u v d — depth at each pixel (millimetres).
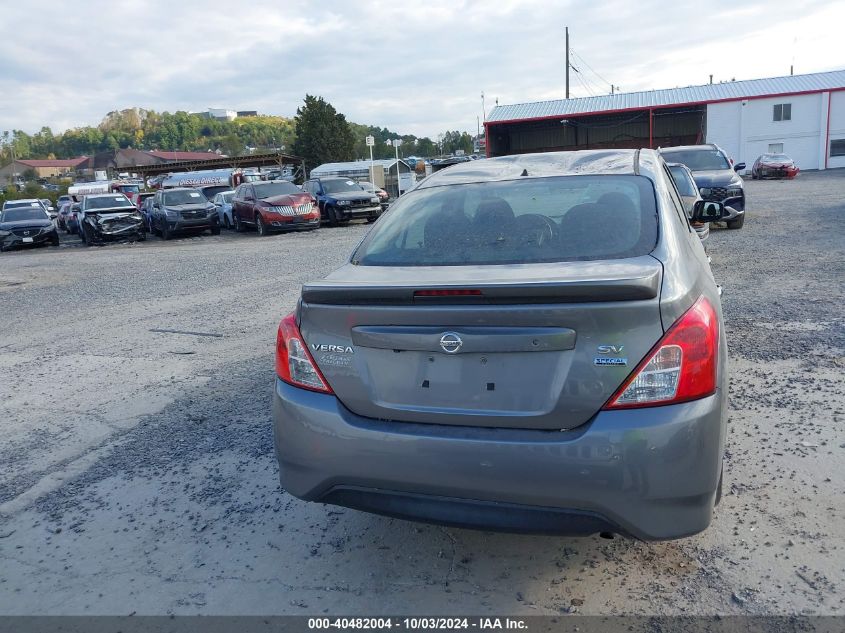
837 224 13375
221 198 26047
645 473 2402
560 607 2758
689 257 3023
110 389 5848
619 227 3080
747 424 4223
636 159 3842
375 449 2688
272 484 3926
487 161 4219
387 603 2852
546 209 3322
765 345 5695
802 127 42656
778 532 3123
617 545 3141
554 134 49281
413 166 41812
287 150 58375
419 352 2645
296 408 2855
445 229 3340
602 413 2445
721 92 44531
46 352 7371
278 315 8391
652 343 2424
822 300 7102
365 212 22969
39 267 16469
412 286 2572
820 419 4207
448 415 2617
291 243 18031
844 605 2641
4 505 3879
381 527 3430
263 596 2941
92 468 4289
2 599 3006
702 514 2508
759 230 13172
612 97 46875
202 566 3184
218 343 7191
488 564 3076
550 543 3201
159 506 3760
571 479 2441
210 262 14867
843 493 3391
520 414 2527
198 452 4414
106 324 8664
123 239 22875
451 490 2602
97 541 3449
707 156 14656
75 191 46000
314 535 3391
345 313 2732
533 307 2457
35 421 5195
